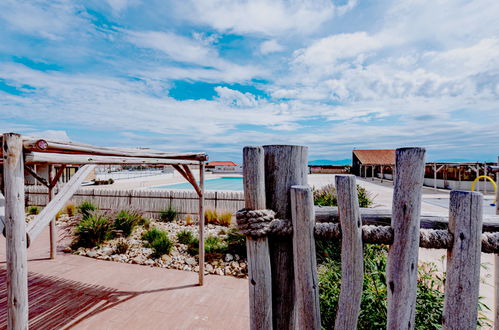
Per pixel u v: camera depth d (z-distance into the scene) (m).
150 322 3.52
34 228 1.92
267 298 1.43
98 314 3.70
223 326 3.45
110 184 21.41
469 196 1.18
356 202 1.28
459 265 1.20
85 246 6.65
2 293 4.29
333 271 3.31
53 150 2.12
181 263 5.67
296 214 1.37
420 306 2.47
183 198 9.95
